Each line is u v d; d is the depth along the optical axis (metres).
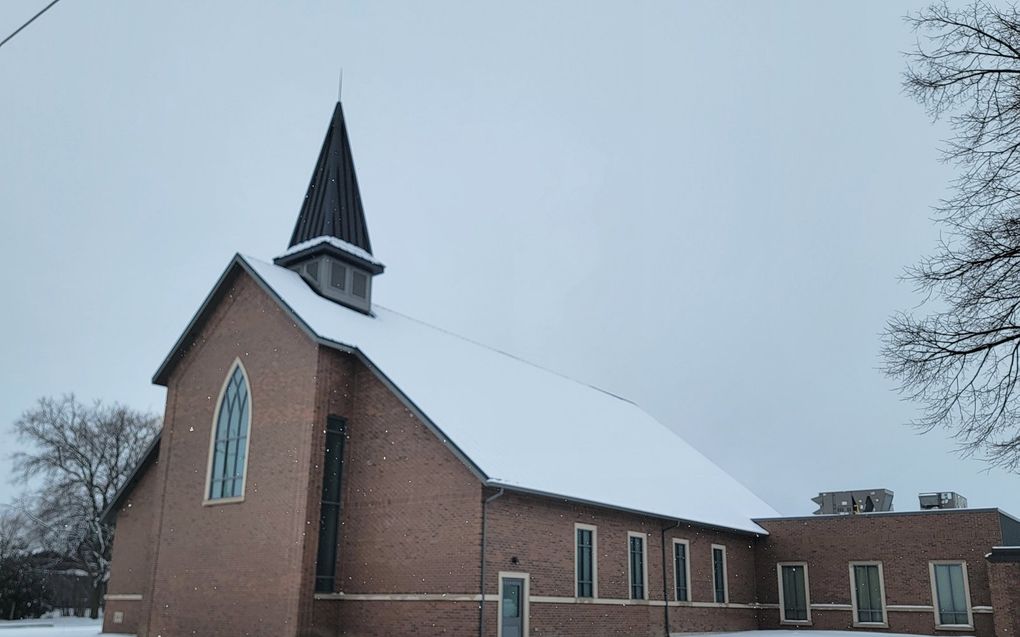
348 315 30.25
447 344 34.97
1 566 57.28
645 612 29.61
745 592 37.09
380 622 24.50
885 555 35.62
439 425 24.61
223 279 29.92
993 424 10.38
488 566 23.19
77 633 33.91
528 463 26.25
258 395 27.89
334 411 26.72
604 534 28.31
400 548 24.73
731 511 37.72
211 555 27.36
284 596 24.72
